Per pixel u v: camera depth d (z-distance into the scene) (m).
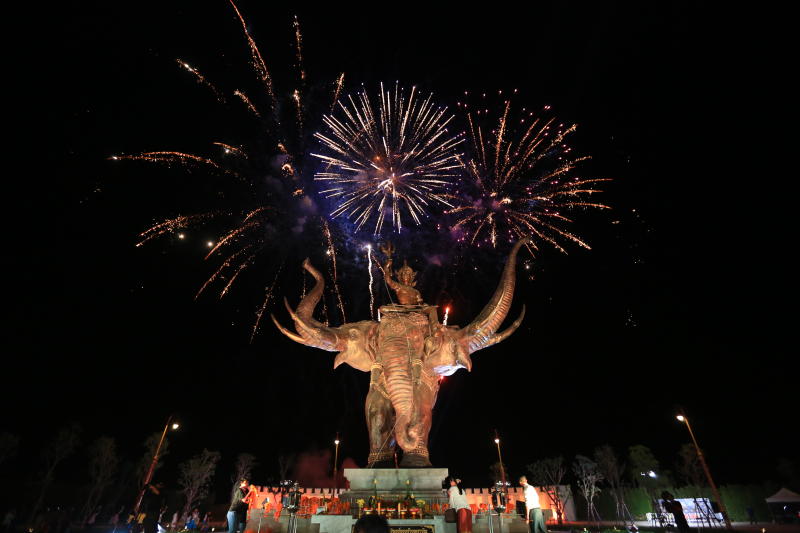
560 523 33.41
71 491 34.94
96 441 36.31
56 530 28.78
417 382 13.97
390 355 13.95
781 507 34.53
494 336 15.34
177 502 38.22
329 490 20.20
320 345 14.94
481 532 11.91
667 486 42.41
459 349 14.80
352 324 15.42
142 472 37.28
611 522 36.97
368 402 14.41
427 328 15.02
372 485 12.91
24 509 31.55
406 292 16.03
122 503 37.66
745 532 24.19
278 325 15.00
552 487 38.44
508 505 12.84
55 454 34.38
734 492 37.22
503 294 15.30
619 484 43.81
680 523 13.95
